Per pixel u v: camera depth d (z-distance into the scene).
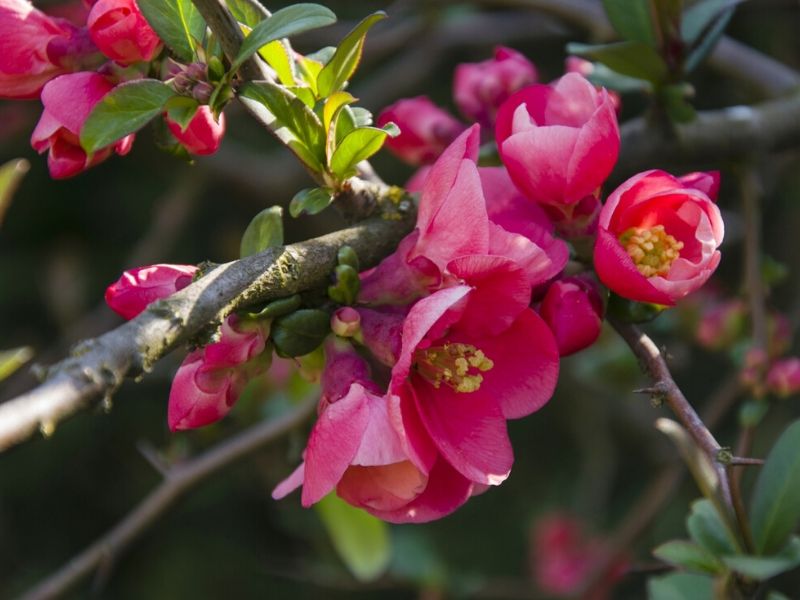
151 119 0.79
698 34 0.88
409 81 1.50
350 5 1.53
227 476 1.97
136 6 0.80
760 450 1.65
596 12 1.05
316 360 0.81
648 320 0.81
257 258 0.78
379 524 1.03
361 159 0.80
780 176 1.43
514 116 0.81
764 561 0.82
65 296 1.90
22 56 0.81
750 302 0.96
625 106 1.78
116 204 1.93
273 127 0.80
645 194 0.80
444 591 1.24
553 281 0.80
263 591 1.99
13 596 1.96
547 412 1.98
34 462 2.01
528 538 1.90
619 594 1.69
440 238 0.79
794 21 1.51
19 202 1.88
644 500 1.20
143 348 0.75
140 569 2.01
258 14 0.81
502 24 1.47
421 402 0.79
